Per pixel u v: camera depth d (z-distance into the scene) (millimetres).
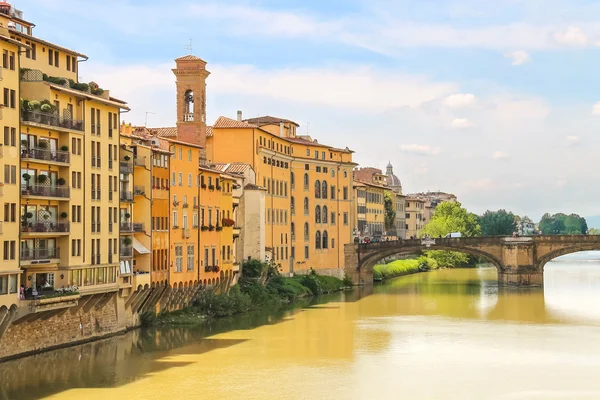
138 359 79812
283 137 161750
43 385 67938
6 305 69625
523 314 119438
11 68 71000
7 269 69938
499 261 167000
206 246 112750
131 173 91812
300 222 166250
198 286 110125
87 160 82562
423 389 69688
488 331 102062
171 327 100062
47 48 81250
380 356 84312
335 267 177375
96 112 84562
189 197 107375
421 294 151250
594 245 160625
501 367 78938
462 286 169625
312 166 171125
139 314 97375
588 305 130875
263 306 127438
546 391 69188
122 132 96750
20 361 74375
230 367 77688
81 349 82188
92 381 70188
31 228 73500
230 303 114438
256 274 132250
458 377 74375
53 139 78438
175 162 103188
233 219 126188
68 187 78750
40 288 75562
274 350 86938
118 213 88375
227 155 144625
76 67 86375
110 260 86812
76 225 80250
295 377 73875
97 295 85375
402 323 109312
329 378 73625
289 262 161500
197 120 133875
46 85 76125
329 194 177000
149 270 95500
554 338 96438
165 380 71562
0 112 69125
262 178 148500
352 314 119062
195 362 79562
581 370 77438
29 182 74125
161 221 99000
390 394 68000
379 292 156375
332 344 91250
